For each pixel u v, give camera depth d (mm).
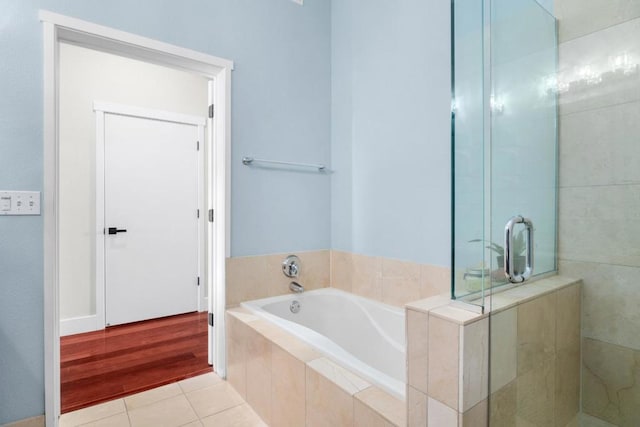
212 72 2209
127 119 3176
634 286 1392
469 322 973
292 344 1658
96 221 3016
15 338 1582
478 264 1168
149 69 3303
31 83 1619
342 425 1285
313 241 2631
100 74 3059
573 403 1470
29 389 1607
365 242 2424
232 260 2234
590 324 1498
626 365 1411
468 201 1197
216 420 1751
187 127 3504
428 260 2008
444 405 1001
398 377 2018
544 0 1611
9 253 1570
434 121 1968
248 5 2318
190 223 3525
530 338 1237
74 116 2928
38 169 1629
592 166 1485
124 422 1714
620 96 1410
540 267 1448
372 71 2363
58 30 1706
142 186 3250
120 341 2762
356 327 2332
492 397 1064
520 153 1372
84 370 2268
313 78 2633
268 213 2402
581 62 1510
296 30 2545
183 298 3484
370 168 2379
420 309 1071
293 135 2521
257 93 2348
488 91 1274
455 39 1328
